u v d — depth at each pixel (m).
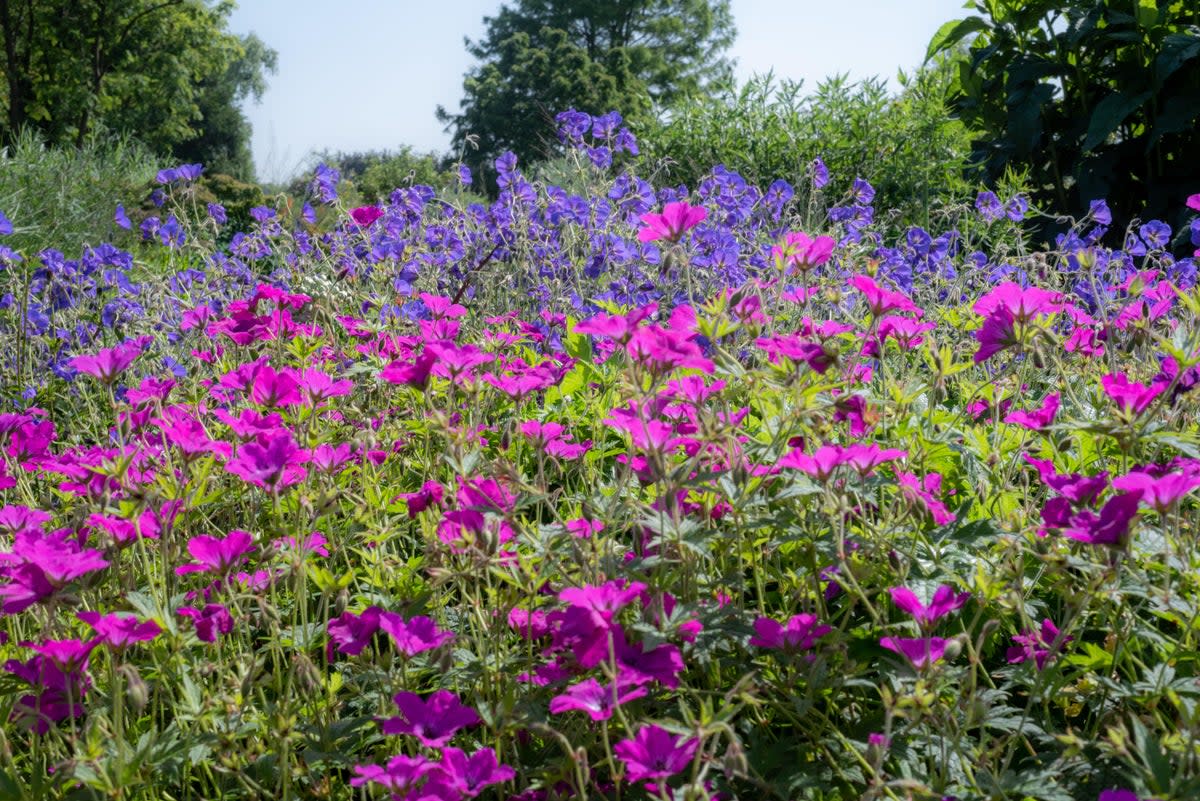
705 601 1.78
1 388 3.75
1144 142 6.20
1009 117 6.46
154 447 2.19
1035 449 2.22
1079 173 6.29
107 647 1.59
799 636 1.58
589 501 1.84
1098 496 1.66
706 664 1.64
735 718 1.70
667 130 8.25
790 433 1.76
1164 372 1.95
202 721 1.64
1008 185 6.33
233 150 47.31
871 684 1.53
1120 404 1.62
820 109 7.79
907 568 1.65
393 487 2.32
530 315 4.11
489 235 4.37
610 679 1.39
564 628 1.42
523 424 2.04
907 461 1.98
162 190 4.72
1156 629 1.68
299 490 2.08
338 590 1.87
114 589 1.87
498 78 37.66
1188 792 1.21
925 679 1.37
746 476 1.73
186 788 1.73
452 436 1.81
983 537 1.71
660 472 1.62
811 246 2.17
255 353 2.97
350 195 7.97
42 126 28.95
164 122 34.16
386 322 3.18
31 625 2.13
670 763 1.34
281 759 1.58
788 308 3.01
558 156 7.55
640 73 39.16
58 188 9.27
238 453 1.95
